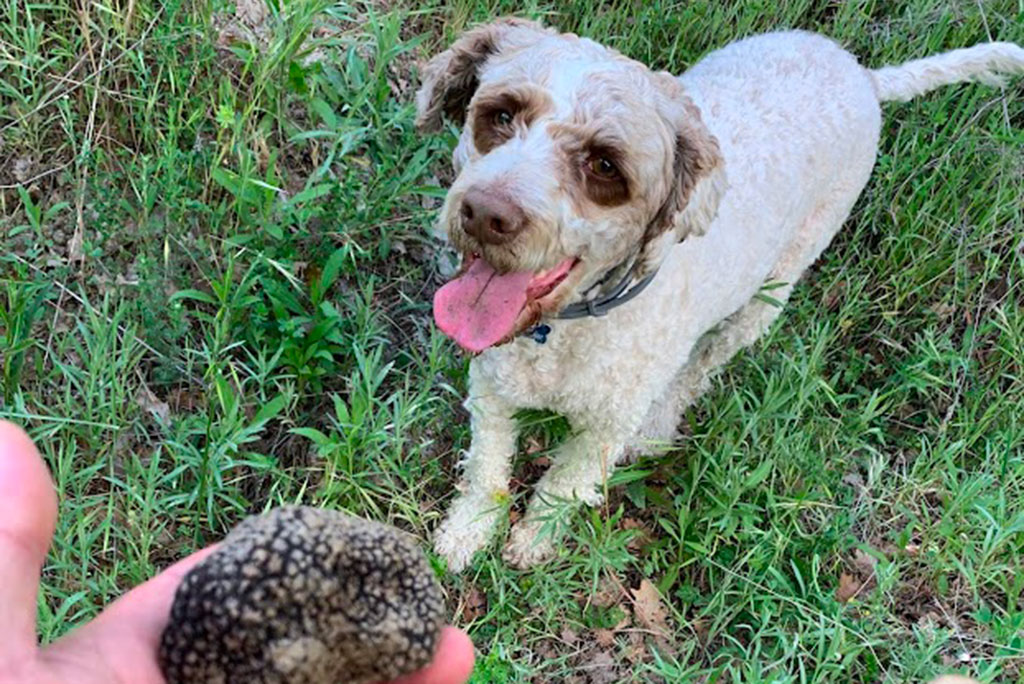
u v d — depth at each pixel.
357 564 0.37
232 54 0.81
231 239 0.74
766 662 0.74
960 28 1.00
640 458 0.83
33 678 0.33
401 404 0.71
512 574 0.75
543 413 0.79
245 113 0.74
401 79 0.88
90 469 0.65
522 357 0.67
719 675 0.70
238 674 0.35
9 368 0.66
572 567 0.74
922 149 0.92
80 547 0.64
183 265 0.76
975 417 0.87
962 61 0.87
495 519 0.76
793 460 0.79
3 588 0.33
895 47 0.99
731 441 0.78
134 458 0.66
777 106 0.76
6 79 0.75
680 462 0.84
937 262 0.91
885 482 0.85
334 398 0.69
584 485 0.75
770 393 0.79
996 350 0.89
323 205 0.78
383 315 0.80
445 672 0.39
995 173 0.92
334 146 0.76
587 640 0.75
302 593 0.35
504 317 0.60
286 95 0.81
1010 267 0.92
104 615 0.37
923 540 0.80
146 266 0.71
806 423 0.83
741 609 0.76
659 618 0.76
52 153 0.76
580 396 0.69
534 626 0.74
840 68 0.81
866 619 0.75
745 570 0.77
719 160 0.63
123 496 0.68
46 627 0.59
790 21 0.99
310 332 0.73
